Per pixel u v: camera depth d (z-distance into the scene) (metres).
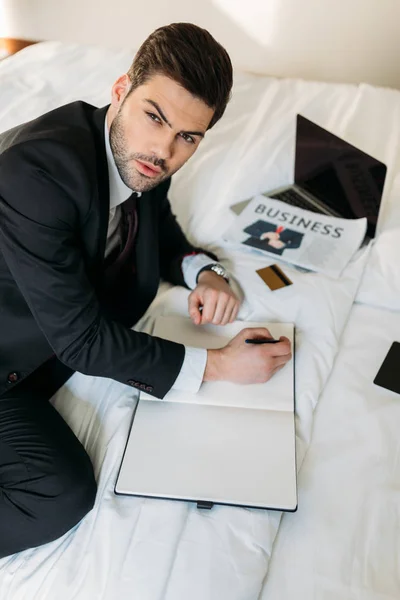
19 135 0.88
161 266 1.26
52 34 2.04
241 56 2.01
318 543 0.86
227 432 0.96
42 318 0.89
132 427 0.97
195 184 1.45
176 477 0.90
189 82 0.78
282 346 1.04
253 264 1.25
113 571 0.82
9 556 0.88
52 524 0.87
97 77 1.71
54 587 0.82
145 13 1.95
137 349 0.95
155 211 1.08
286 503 0.87
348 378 1.07
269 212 1.36
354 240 1.28
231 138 1.58
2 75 1.69
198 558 0.83
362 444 0.97
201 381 1.00
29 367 0.99
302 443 0.97
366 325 1.16
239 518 0.87
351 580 0.82
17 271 0.86
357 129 1.61
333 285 1.19
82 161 0.85
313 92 1.73
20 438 0.93
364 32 1.88
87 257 0.94
